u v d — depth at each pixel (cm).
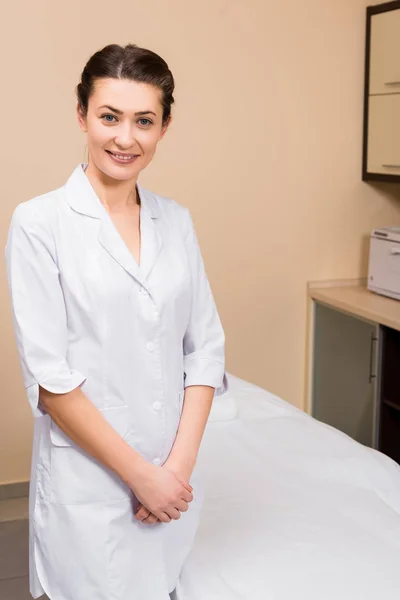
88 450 136
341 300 331
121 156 137
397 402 311
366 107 343
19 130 303
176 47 316
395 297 328
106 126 136
